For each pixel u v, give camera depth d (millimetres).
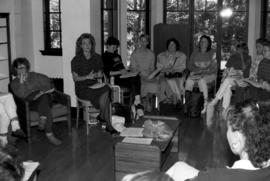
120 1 7141
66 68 5859
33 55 7371
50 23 7371
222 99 6113
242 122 1682
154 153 3473
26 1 7043
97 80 5258
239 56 6242
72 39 5770
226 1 7734
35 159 4215
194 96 5973
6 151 1521
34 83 4879
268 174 1556
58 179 3719
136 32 7953
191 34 7984
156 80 6254
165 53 6531
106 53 5699
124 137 3734
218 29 7852
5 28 6590
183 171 2361
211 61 6375
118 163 3588
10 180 1397
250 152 1668
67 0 5695
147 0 7965
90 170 3936
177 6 7996
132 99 5648
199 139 4934
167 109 6449
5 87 6594
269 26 7574
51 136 4727
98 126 5453
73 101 5871
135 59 6305
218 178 1594
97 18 5906
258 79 5465
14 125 4730
